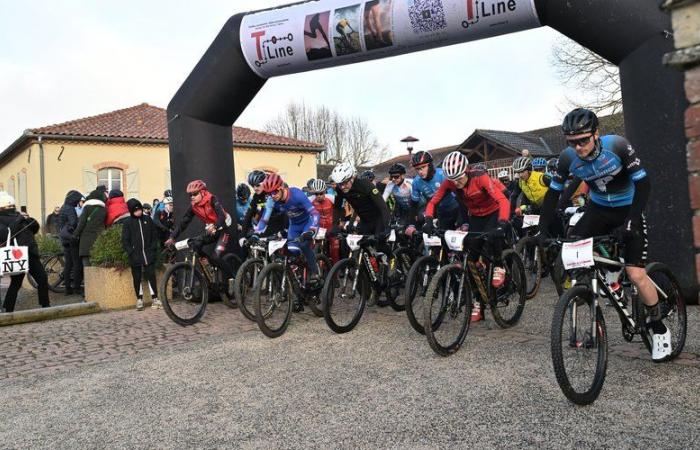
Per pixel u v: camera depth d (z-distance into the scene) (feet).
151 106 85.20
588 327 10.28
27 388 13.32
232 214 25.17
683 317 12.29
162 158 74.18
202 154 24.53
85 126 71.05
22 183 72.79
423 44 20.98
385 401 10.72
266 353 15.06
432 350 14.29
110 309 24.41
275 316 17.40
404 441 8.87
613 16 17.57
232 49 23.53
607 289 11.27
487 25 19.57
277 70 23.54
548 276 26.03
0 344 18.51
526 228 22.75
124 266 24.71
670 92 16.84
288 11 22.80
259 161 83.35
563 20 18.54
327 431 9.47
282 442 9.16
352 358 13.98
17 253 22.88
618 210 12.10
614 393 10.32
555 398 10.26
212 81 23.93
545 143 106.22
